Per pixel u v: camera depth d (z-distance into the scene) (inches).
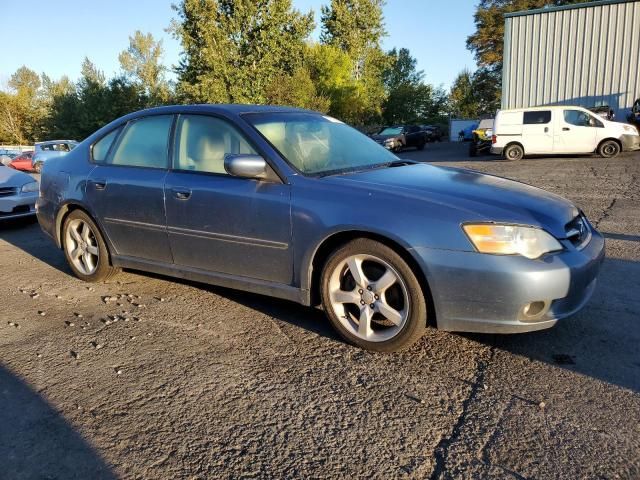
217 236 142.7
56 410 104.3
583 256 115.6
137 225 161.8
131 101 1913.1
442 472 83.3
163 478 83.8
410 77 2910.9
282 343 131.9
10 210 297.3
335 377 114.2
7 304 167.3
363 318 124.3
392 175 136.0
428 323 123.5
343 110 1667.1
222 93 1029.2
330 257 125.6
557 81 837.2
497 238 108.5
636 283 167.3
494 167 587.5
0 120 2249.0
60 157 194.7
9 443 94.0
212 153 148.1
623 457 85.0
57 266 214.4
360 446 90.4
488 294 108.6
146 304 162.4
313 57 1657.2
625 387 105.8
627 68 785.6
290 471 84.5
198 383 113.3
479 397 104.4
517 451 87.6
